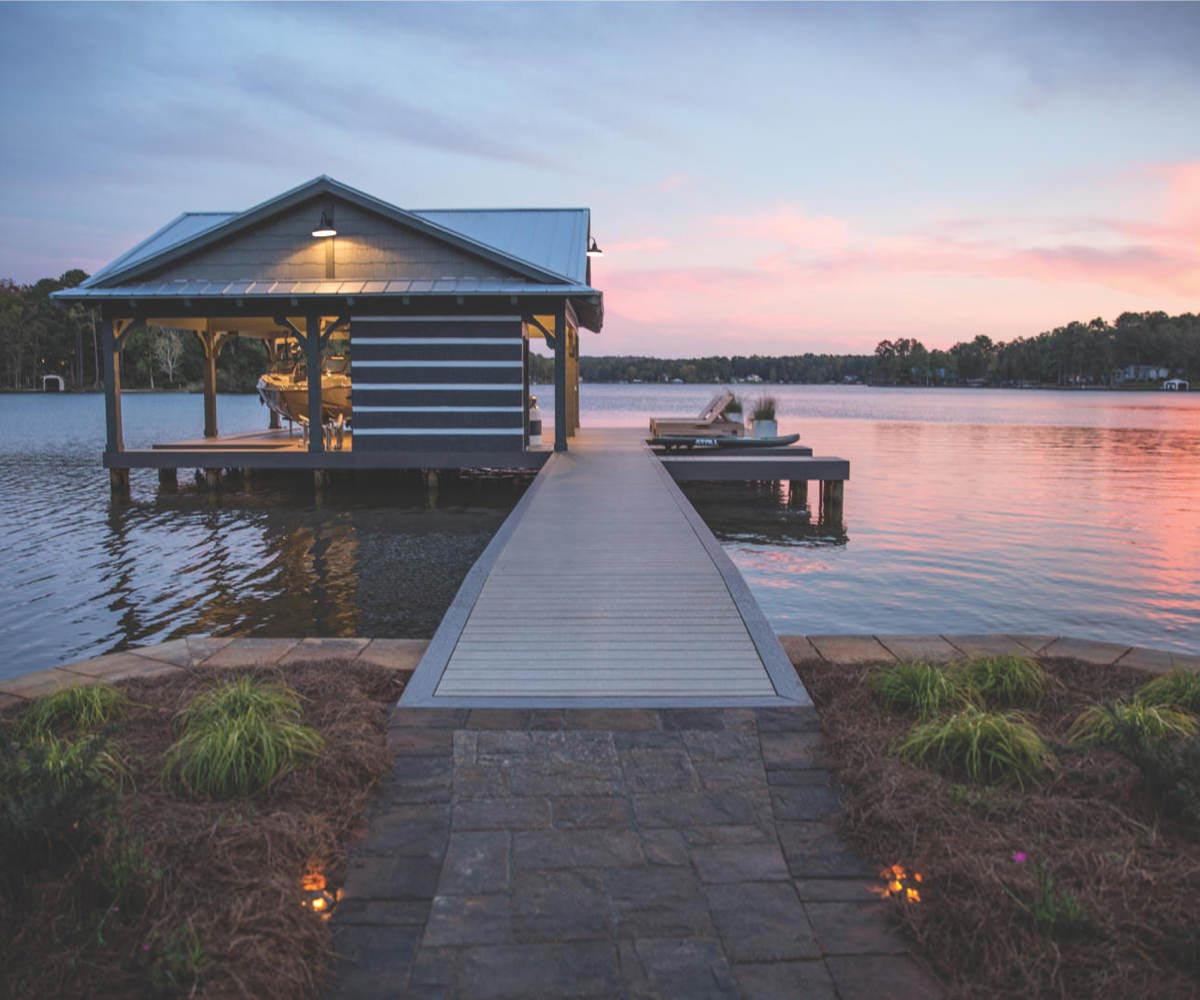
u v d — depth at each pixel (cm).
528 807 356
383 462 1625
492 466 1636
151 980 246
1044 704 462
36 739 387
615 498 1121
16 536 1262
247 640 564
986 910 278
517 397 1642
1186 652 779
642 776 381
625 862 320
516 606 620
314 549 1178
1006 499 1692
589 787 372
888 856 320
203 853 306
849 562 1140
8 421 4188
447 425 1644
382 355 1633
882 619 873
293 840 320
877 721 432
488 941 278
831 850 329
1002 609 909
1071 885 290
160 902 281
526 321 1666
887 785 356
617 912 292
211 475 1694
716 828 342
